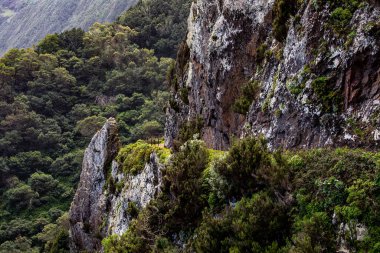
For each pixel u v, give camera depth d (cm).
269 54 1210
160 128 5422
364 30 855
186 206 1004
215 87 1488
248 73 1336
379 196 651
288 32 1109
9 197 4719
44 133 5719
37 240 4128
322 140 888
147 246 1089
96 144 2534
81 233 2500
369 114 809
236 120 1345
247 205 802
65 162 5328
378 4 852
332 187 717
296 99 982
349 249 639
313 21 995
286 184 789
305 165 809
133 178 1789
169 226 1042
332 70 915
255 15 1313
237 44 1380
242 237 757
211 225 823
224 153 1054
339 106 876
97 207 2306
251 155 884
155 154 1617
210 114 1552
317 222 682
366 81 841
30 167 5291
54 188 4959
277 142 1023
